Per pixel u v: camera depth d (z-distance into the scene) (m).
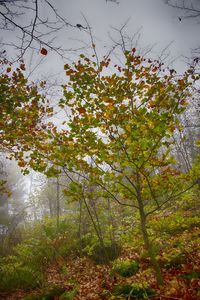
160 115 5.05
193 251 6.75
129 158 5.04
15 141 7.18
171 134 5.17
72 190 5.51
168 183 5.46
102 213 9.85
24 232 13.58
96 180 5.63
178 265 6.44
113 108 5.29
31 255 9.98
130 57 5.46
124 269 6.98
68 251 10.20
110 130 5.47
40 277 8.06
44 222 12.66
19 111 6.59
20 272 8.42
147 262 7.18
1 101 6.14
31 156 5.53
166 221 7.65
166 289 5.04
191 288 4.90
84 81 5.42
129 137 5.00
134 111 5.11
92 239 9.64
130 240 7.04
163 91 5.38
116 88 5.43
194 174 5.30
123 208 10.40
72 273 8.24
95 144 5.30
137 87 5.47
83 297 6.30
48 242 10.34
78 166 5.62
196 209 8.96
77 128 5.26
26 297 7.17
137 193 5.56
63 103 5.53
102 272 7.45
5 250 11.79
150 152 5.20
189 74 5.16
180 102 5.31
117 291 5.74
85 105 5.40
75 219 12.04
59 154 5.48
